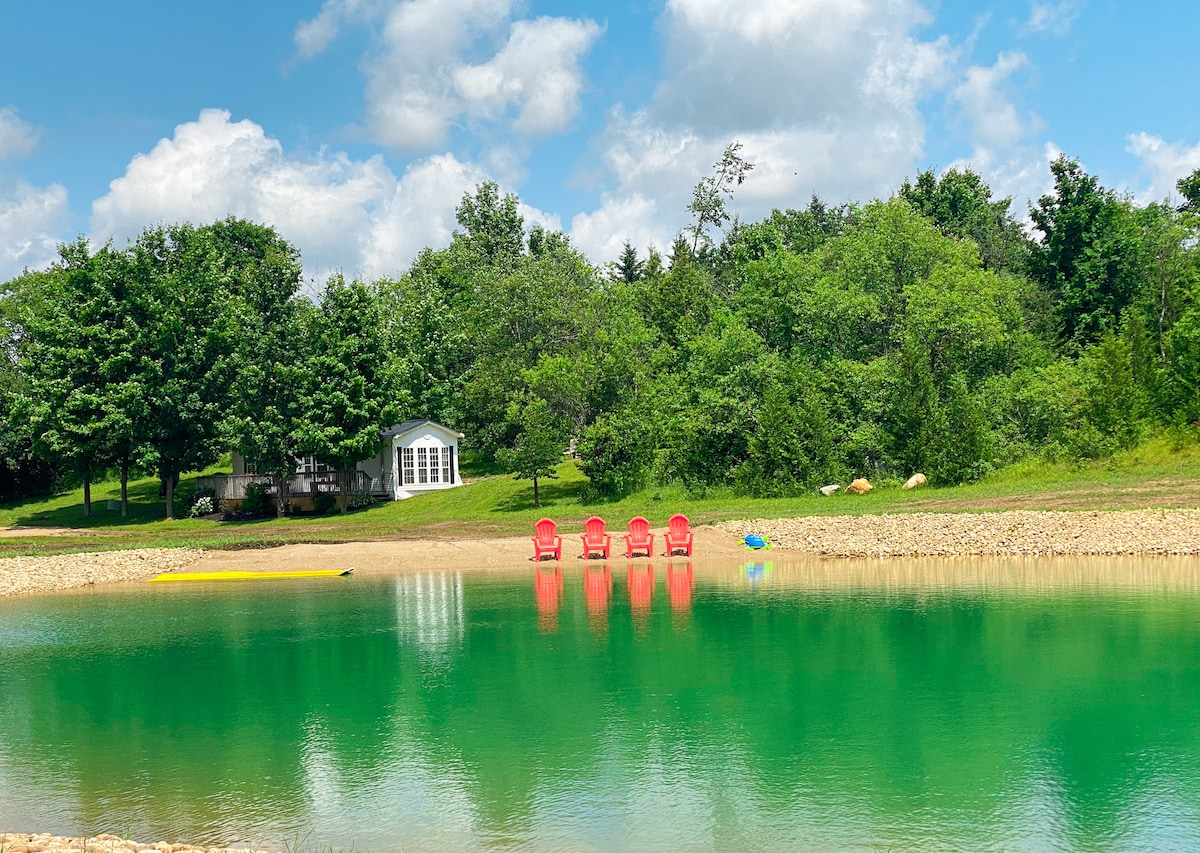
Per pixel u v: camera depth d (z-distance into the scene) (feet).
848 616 53.36
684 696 37.70
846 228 201.46
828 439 133.49
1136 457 118.01
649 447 143.33
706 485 139.95
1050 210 206.08
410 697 38.68
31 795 28.55
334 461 162.30
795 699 36.94
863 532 89.30
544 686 39.81
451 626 54.08
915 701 36.32
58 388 158.92
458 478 178.70
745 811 26.16
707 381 151.33
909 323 145.38
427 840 24.72
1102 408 124.57
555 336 197.26
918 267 157.38
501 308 198.29
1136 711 34.50
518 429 189.57
